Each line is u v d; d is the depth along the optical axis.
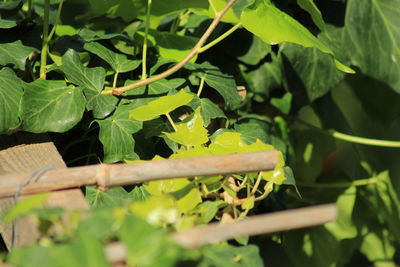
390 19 1.35
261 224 0.91
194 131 1.12
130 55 1.21
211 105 1.18
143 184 1.11
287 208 1.40
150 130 1.16
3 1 1.25
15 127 1.11
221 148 1.07
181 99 1.10
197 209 1.04
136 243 0.89
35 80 1.14
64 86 1.14
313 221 0.92
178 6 1.24
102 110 1.14
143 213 0.93
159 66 1.21
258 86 1.32
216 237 0.91
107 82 1.19
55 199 0.98
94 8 1.26
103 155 1.18
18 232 0.96
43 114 1.12
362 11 1.33
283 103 1.36
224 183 1.06
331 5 1.33
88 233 0.91
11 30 1.20
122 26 1.33
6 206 1.04
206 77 1.21
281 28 1.14
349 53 1.33
